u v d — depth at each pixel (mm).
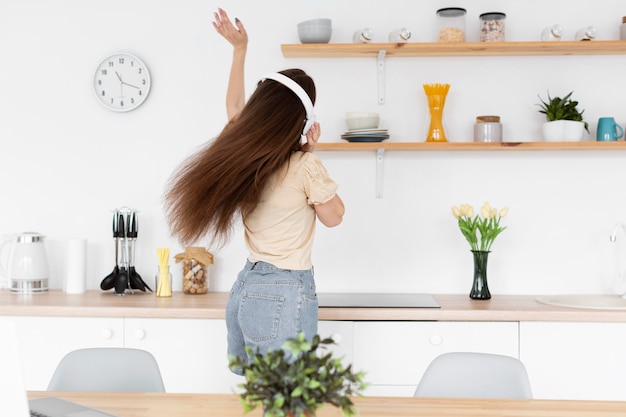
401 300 3029
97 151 3391
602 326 2771
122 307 2836
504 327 2791
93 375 2074
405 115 3326
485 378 2004
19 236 3240
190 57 3361
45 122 3393
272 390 1135
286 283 2135
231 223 2064
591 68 3293
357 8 3328
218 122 3361
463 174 3314
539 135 3305
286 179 2127
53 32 3389
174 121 3371
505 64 3305
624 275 3234
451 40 3107
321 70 3334
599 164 3291
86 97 3396
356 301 2982
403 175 3320
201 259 3211
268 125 2004
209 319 2830
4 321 1282
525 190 3303
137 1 3373
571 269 3301
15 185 3398
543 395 2789
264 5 3352
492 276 3316
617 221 3287
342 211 2270
